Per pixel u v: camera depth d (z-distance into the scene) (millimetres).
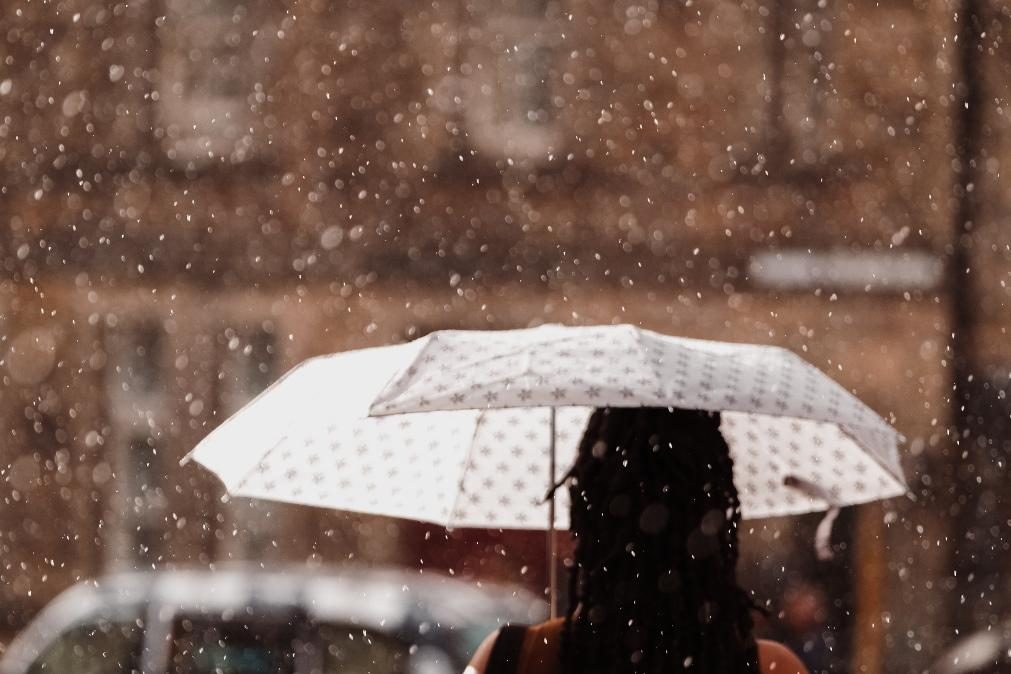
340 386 4621
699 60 24406
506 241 24422
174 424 24016
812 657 20703
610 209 24375
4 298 24344
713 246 24062
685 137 24344
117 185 24578
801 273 23609
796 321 23625
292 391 4852
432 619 10539
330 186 24656
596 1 24734
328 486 5305
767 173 24031
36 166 24609
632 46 24641
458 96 24781
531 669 4129
